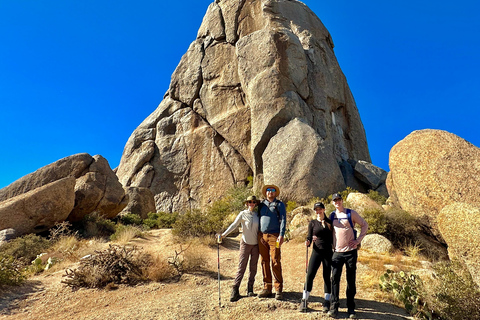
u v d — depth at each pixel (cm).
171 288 721
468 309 554
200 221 1267
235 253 1064
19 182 1864
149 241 1317
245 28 2986
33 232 1494
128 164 3148
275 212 634
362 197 1435
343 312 562
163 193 2875
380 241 1011
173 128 3098
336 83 3048
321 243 576
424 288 611
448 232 675
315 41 3069
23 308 642
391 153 1215
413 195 1080
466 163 997
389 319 538
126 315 584
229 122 2762
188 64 3231
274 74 2381
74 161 1920
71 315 603
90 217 1705
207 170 2769
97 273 755
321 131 2573
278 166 1981
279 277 608
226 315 566
